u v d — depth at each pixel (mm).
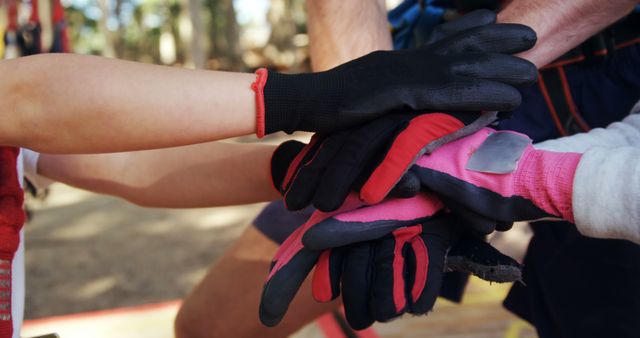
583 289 1281
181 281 3893
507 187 774
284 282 764
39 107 707
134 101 715
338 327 2561
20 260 945
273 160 1014
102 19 15461
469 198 773
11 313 881
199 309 1471
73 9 26672
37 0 2643
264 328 1458
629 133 917
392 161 735
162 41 25188
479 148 811
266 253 1410
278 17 16531
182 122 732
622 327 1238
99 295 3701
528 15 925
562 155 791
